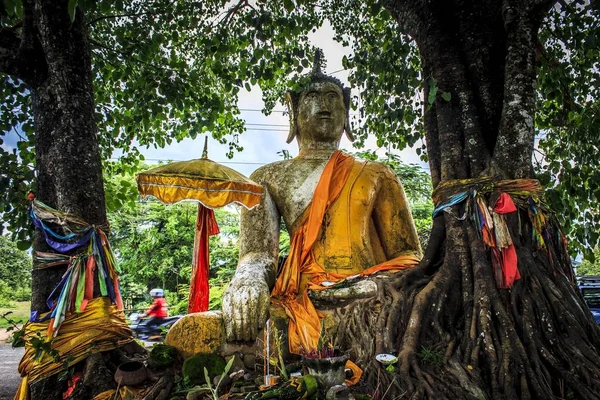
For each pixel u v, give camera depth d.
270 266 5.30
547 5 4.51
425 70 5.20
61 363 4.20
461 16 5.14
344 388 3.37
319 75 6.41
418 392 3.46
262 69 6.76
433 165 5.02
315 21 7.16
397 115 5.86
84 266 4.46
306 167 5.92
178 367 4.32
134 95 8.35
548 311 3.87
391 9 5.59
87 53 5.09
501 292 4.05
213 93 8.83
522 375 3.51
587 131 6.41
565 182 6.50
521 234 4.26
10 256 25.59
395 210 5.84
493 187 4.32
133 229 16.70
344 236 5.45
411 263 5.20
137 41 7.45
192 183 4.38
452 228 4.50
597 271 16.22
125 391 3.88
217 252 15.42
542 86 6.46
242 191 4.51
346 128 6.51
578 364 3.56
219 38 6.86
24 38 4.96
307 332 4.40
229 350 4.44
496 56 4.98
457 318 4.20
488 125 4.79
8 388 8.64
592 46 5.68
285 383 3.49
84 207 4.68
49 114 4.84
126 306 15.68
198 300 5.21
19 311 21.03
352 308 4.48
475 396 3.39
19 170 6.53
